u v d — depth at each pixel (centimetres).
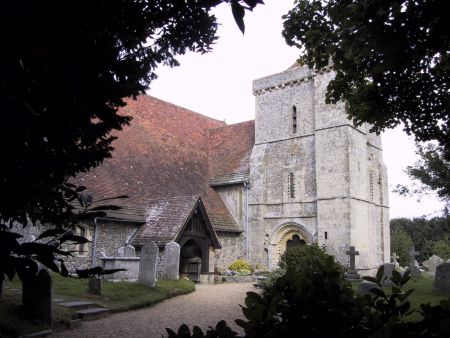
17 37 202
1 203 214
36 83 214
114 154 2080
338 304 225
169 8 267
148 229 1856
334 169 2192
